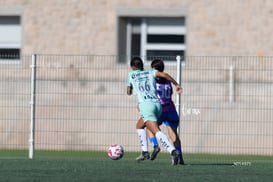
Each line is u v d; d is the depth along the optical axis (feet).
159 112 155.43
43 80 224.94
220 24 259.39
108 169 148.87
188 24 261.85
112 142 209.56
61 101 215.51
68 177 134.41
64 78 230.27
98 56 227.81
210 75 232.73
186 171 145.69
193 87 232.94
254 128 207.00
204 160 183.93
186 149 208.95
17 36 272.72
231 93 226.99
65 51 267.18
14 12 269.23
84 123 211.00
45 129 211.82
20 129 214.48
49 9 267.80
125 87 241.55
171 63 242.37
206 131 208.64
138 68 156.76
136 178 133.08
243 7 257.96
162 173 141.59
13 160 172.35
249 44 257.55
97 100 216.13
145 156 165.68
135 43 269.64
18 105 214.69
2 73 233.55
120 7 265.54
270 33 256.32
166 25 268.21
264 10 256.52
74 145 210.59
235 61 234.38
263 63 217.36
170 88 159.12
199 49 261.24
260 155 206.08
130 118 211.00
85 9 266.36
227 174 141.28
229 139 207.62
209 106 209.77
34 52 268.82
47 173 140.87
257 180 132.46
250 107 207.41
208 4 260.21
